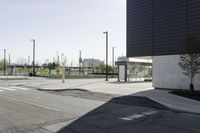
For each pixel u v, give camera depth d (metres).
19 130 8.38
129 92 21.55
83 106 14.05
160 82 24.11
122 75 39.31
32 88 26.98
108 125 9.17
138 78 46.09
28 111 12.13
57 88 25.88
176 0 21.86
